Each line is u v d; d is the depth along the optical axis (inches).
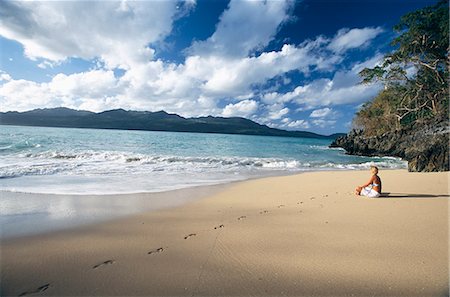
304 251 145.6
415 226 186.7
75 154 666.8
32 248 148.8
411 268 123.3
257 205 264.7
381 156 1480.1
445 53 1448.1
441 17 1368.1
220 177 478.6
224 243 158.7
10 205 245.9
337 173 565.0
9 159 585.3
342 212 229.3
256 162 734.5
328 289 108.3
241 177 486.0
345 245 152.8
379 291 106.0
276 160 797.2
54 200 269.3
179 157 732.7
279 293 106.1
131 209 243.1
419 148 639.1
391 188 347.9
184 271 124.3
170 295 104.9
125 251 146.6
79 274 120.6
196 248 151.3
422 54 1508.4
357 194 311.7
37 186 336.2
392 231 176.2
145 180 416.5
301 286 111.0
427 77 1518.2
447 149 562.6
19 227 185.6
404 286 108.8
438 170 557.0
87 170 482.9
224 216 221.8
